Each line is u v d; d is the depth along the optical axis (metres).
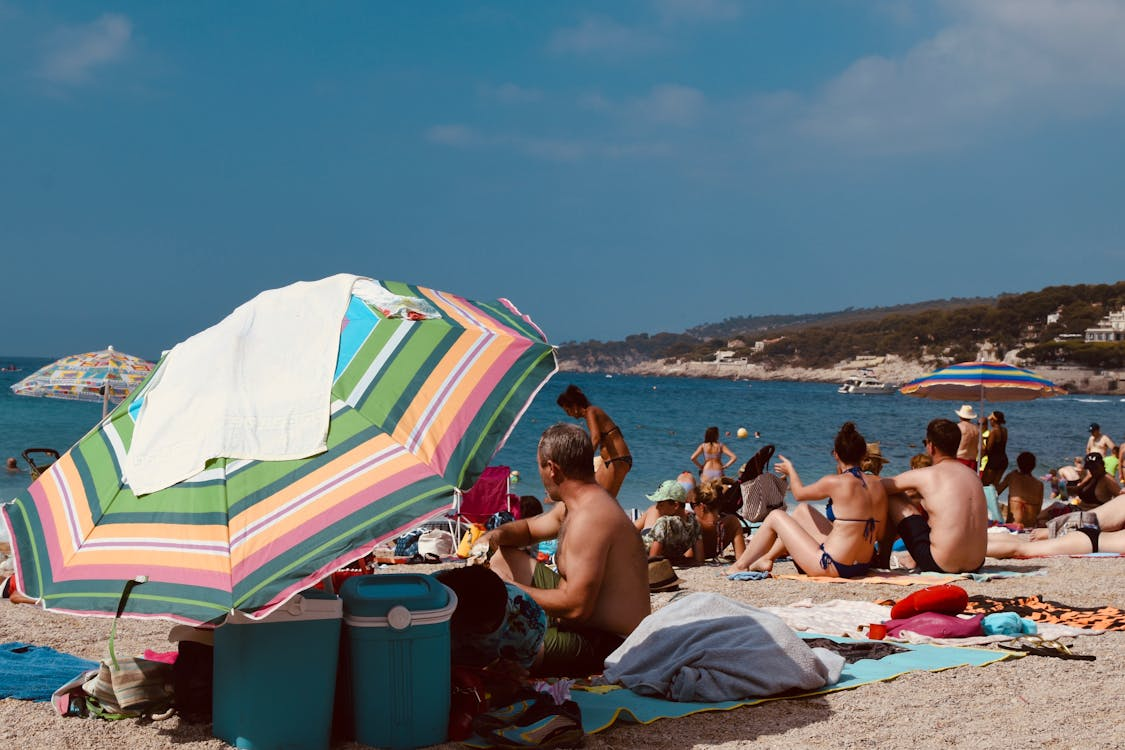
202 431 4.16
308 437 4.07
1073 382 175.62
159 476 4.12
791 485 9.06
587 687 4.86
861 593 8.06
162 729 4.22
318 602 3.92
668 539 10.08
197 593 3.70
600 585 4.93
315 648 3.93
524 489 22.17
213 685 4.12
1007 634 6.16
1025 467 14.14
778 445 38.84
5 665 5.23
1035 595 7.79
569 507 5.03
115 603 3.76
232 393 4.23
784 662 4.86
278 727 3.88
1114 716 4.51
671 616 5.12
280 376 4.27
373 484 3.92
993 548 10.27
